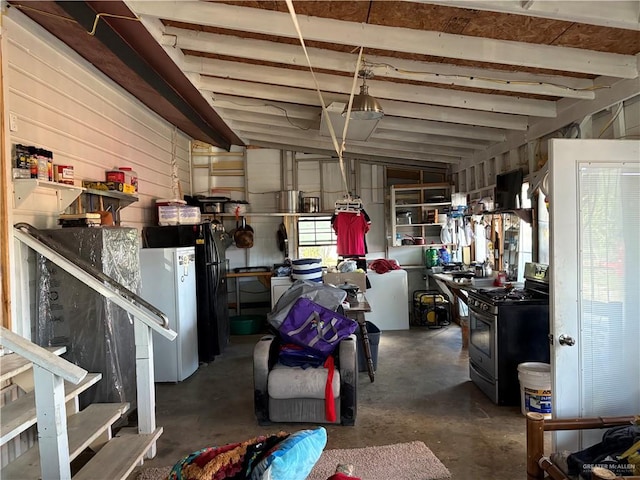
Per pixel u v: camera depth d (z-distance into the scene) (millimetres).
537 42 2904
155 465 2805
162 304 4391
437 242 7227
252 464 1303
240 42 3344
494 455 2830
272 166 7070
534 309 3623
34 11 2611
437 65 3428
